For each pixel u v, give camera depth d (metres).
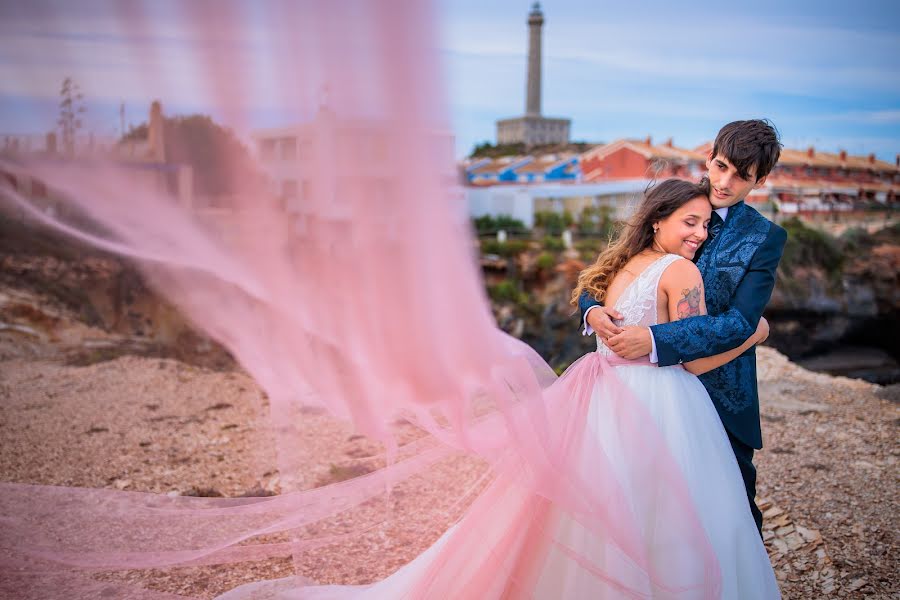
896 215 32.06
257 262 1.37
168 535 3.09
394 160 1.21
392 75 1.13
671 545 2.18
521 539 2.28
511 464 2.27
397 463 2.47
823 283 27.72
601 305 2.66
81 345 8.88
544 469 2.13
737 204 2.57
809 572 3.42
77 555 2.91
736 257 2.50
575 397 2.41
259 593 2.93
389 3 1.08
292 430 2.69
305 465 3.21
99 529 3.21
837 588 3.26
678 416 2.34
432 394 1.65
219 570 3.26
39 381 7.26
